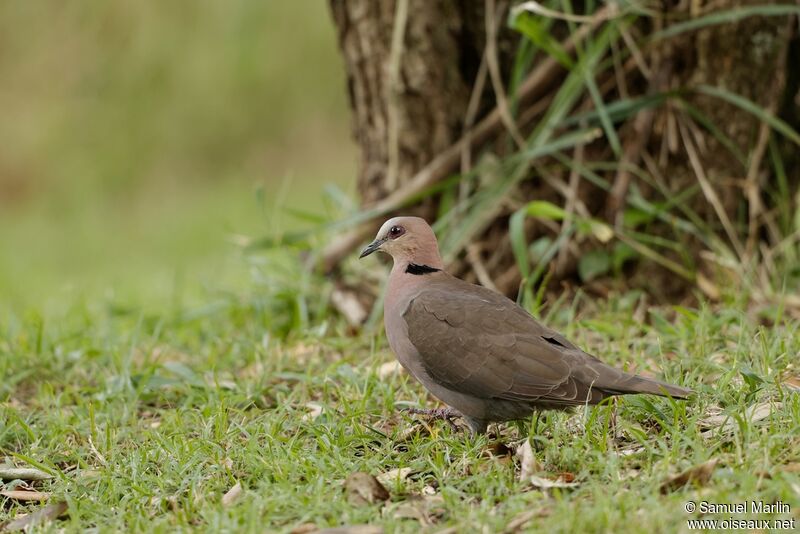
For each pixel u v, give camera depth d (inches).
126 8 1042.1
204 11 1050.1
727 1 456.4
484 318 328.5
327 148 1122.7
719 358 376.8
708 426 319.0
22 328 495.5
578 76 465.4
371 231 510.3
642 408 330.0
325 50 1116.5
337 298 498.0
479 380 321.1
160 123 1081.4
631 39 474.9
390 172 507.2
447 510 281.1
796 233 490.3
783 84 482.0
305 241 525.0
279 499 287.3
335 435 337.7
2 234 987.9
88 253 888.3
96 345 473.4
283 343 467.5
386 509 281.4
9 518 306.7
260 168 1107.3
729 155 475.5
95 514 297.0
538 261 481.4
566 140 467.5
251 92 1099.9
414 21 489.7
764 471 276.1
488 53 485.1
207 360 442.3
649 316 463.2
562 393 310.8
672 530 251.4
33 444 351.6
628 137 479.2
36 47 1070.4
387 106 507.2
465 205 487.8
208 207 1007.0
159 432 355.6
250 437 333.1
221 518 276.8
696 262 478.3
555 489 278.5
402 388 386.0
